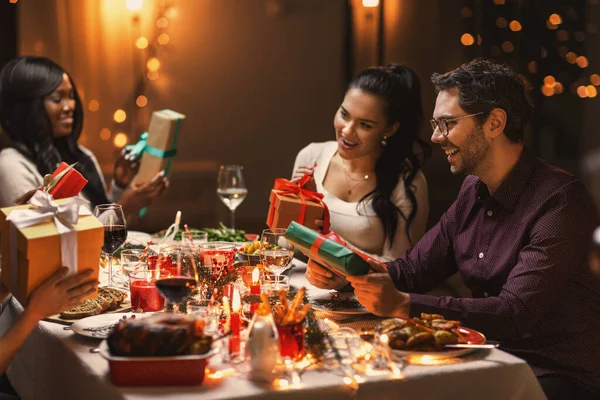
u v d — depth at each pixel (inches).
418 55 226.5
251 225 229.3
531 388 68.3
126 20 212.2
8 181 127.2
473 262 91.9
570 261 82.1
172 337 61.5
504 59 222.4
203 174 223.6
